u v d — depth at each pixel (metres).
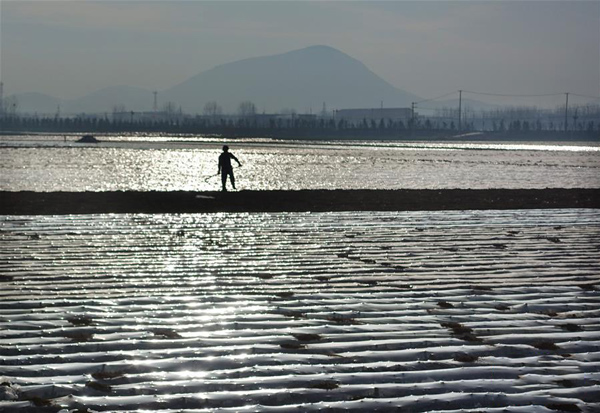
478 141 192.00
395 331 10.16
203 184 46.69
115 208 26.27
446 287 13.04
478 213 25.38
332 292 12.59
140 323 10.55
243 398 7.81
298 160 76.38
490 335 10.00
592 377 8.38
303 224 22.09
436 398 7.80
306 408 7.56
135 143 129.75
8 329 10.22
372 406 7.61
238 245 17.83
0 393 7.89
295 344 9.57
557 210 26.52
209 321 10.66
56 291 12.61
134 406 7.60
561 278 13.88
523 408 7.55
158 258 15.91
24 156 76.88
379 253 16.75
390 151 102.06
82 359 8.97
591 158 85.50
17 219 22.81
